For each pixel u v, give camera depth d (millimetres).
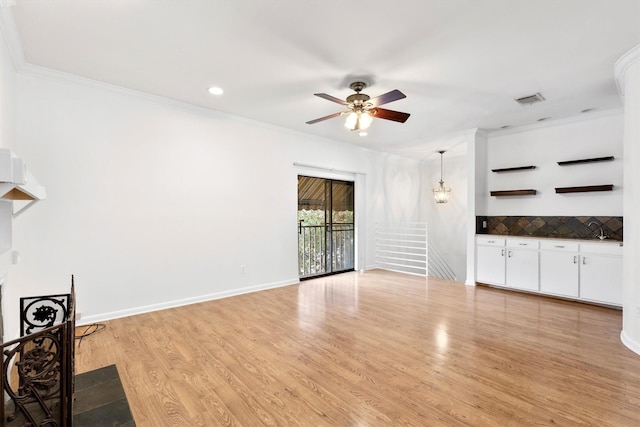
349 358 2469
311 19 2139
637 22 2164
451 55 2617
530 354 2541
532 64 2770
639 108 2545
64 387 1504
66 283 3031
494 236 4762
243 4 1980
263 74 2967
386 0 1941
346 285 4945
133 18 2125
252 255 4473
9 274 2516
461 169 6941
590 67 2828
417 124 4625
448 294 4418
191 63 2764
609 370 2285
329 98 2805
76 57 2662
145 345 2686
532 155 4770
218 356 2494
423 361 2424
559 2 1963
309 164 5176
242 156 4344
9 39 2307
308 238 5473
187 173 3824
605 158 4043
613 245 3717
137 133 3447
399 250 6891
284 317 3418
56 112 2973
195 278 3912
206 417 1771
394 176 6855
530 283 4383
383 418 1762
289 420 1745
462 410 1830
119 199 3340
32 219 2859
